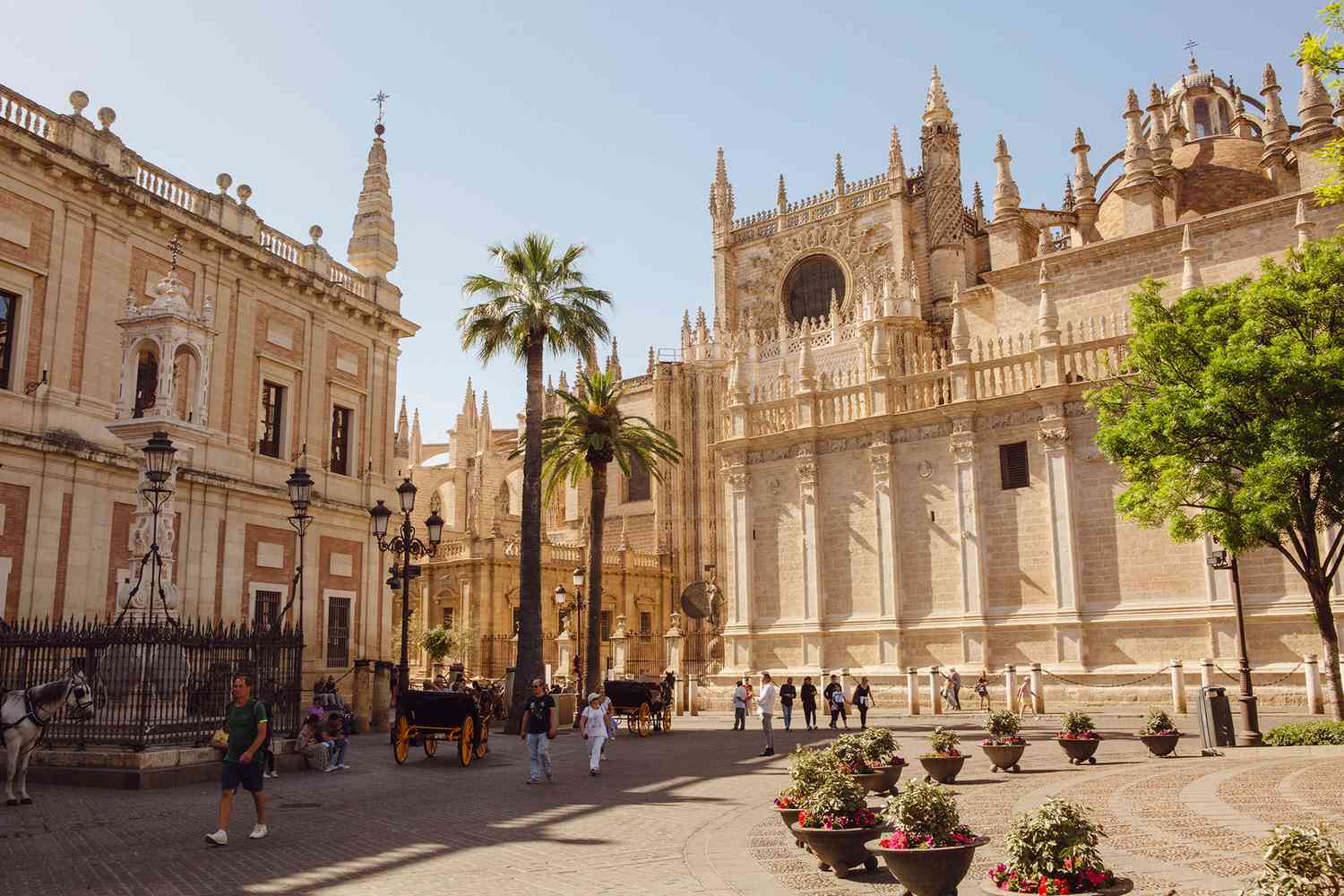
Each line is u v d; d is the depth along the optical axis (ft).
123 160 101.65
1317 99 121.90
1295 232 118.42
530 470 107.65
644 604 222.48
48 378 91.76
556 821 48.52
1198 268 124.57
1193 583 105.40
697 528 228.02
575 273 115.96
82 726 62.34
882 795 53.01
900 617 124.88
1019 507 118.21
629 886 33.91
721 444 143.64
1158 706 102.58
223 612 107.96
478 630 199.21
